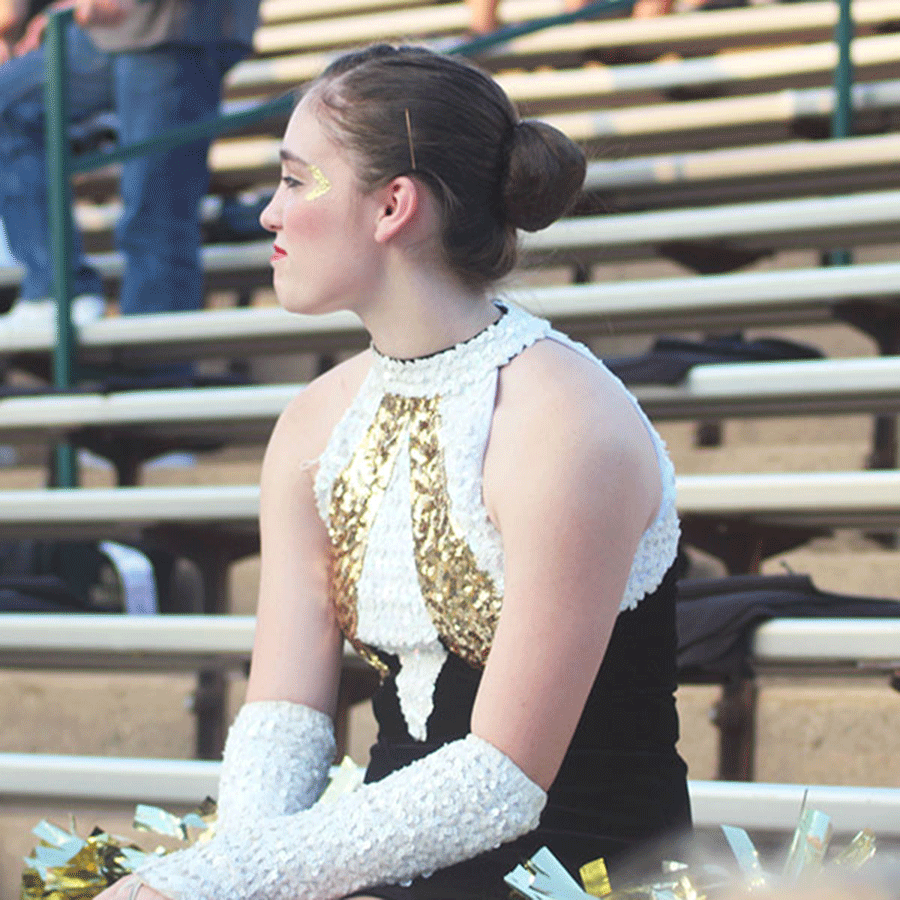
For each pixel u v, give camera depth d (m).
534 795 4.98
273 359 16.84
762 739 9.65
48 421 12.20
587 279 14.30
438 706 5.27
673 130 15.88
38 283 14.18
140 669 10.01
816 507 9.24
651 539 5.25
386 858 4.95
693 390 10.29
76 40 14.21
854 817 7.31
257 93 18.98
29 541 12.59
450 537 5.18
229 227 16.25
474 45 13.66
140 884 4.96
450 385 5.30
